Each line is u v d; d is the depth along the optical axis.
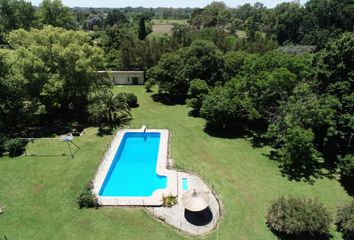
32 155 34.53
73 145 36.84
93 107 40.12
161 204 26.34
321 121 31.02
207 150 36.06
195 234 23.16
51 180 29.89
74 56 41.19
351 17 92.75
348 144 30.64
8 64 38.12
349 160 28.50
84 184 29.19
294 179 30.34
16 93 38.53
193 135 40.03
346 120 30.36
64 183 29.38
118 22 152.62
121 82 63.00
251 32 103.44
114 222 24.31
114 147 36.44
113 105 42.28
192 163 33.03
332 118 31.44
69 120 44.56
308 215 21.81
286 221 21.91
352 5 91.62
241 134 40.59
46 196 27.53
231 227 23.83
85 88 43.66
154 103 52.56
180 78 50.47
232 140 38.81
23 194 27.83
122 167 33.22
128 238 22.70
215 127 42.31
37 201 26.88
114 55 69.56
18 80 37.47
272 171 31.78
